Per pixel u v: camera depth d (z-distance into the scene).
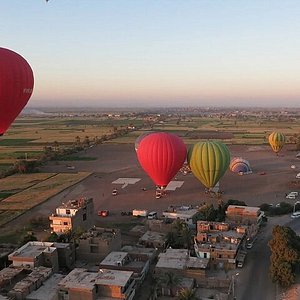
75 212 96.75
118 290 63.34
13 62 66.38
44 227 105.25
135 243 93.94
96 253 83.00
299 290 69.75
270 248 83.81
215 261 79.88
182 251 80.81
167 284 69.75
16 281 71.12
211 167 120.00
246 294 69.50
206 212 103.62
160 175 119.00
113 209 121.56
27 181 163.50
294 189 142.50
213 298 67.75
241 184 151.75
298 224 104.31
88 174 176.12
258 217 98.75
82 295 62.72
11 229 104.50
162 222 98.06
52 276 72.69
